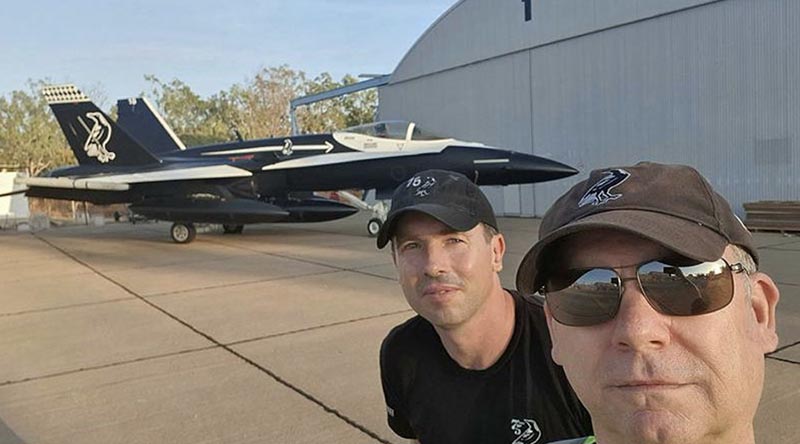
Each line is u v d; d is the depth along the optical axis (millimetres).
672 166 1019
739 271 940
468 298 1776
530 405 1755
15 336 6648
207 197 15711
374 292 8219
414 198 1887
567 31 19266
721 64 15578
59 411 4207
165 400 4332
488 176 15055
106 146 18219
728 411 896
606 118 18422
